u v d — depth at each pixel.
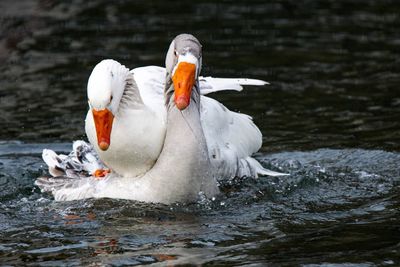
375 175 13.52
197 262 10.08
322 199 12.50
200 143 11.75
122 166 12.07
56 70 19.58
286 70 19.38
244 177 13.04
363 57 20.20
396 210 11.88
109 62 11.44
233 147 13.08
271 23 23.16
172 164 11.73
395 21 23.25
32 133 15.84
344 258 10.10
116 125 11.70
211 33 22.22
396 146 14.79
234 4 25.17
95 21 23.55
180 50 11.36
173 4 25.22
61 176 13.20
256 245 10.63
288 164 14.06
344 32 22.33
